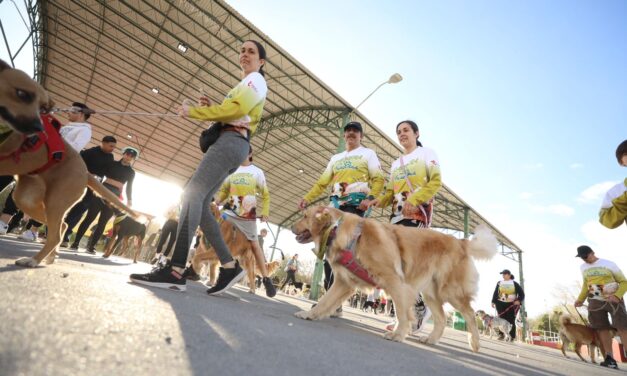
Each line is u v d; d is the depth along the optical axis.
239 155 2.81
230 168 2.82
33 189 2.37
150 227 13.05
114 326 1.09
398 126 4.30
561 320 8.60
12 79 1.86
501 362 2.67
